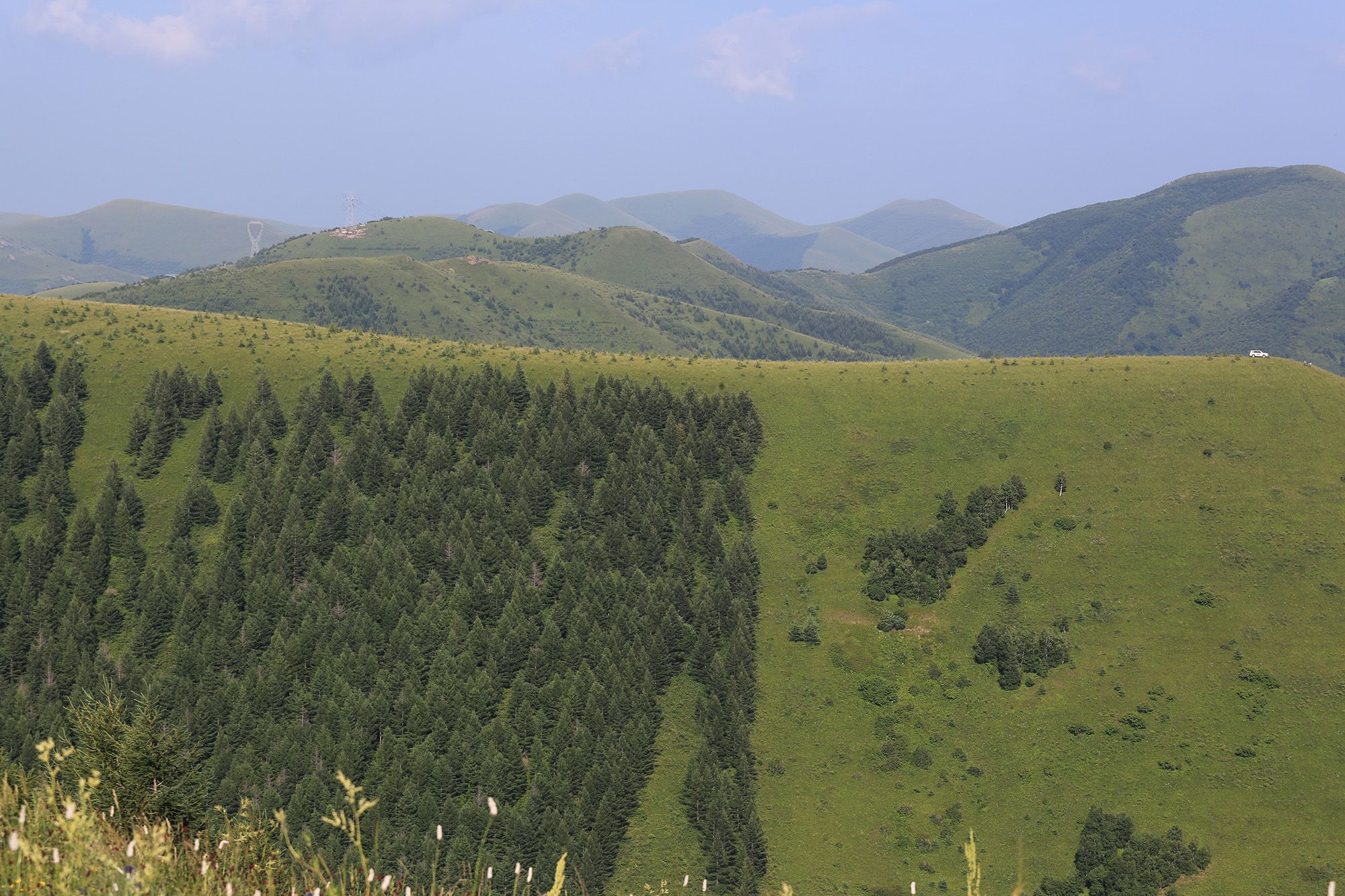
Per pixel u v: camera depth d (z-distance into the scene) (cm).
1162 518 14475
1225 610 12938
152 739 2647
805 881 10194
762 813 11038
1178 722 11644
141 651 11856
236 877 1206
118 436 15112
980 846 10625
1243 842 10162
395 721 11044
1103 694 12131
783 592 13912
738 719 11781
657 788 11194
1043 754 11556
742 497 14888
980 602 13650
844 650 13050
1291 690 11725
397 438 14925
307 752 10381
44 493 13775
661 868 10288
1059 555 14150
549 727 11288
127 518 13188
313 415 15175
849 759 11738
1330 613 12638
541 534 13988
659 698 12244
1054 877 10094
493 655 11906
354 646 11800
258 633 11969
